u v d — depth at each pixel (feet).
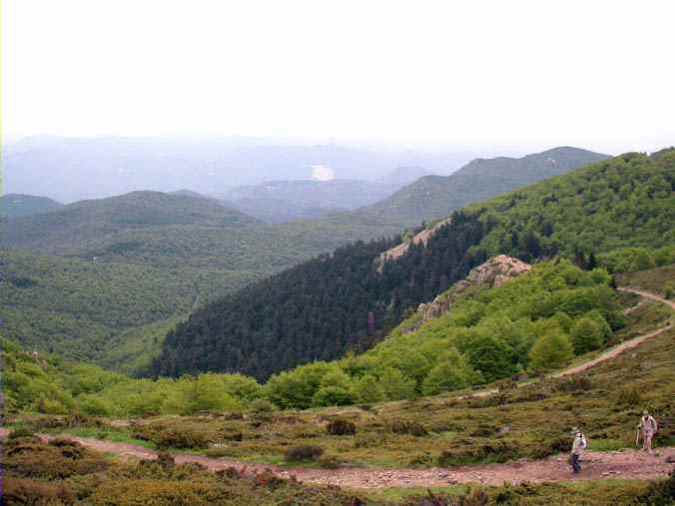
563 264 354.54
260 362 520.42
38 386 202.90
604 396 132.26
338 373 223.10
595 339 240.32
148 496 69.41
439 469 87.66
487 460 89.51
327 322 548.72
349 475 87.30
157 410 211.82
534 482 76.79
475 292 408.46
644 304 282.97
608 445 89.56
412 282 578.25
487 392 191.93
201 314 653.71
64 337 635.25
